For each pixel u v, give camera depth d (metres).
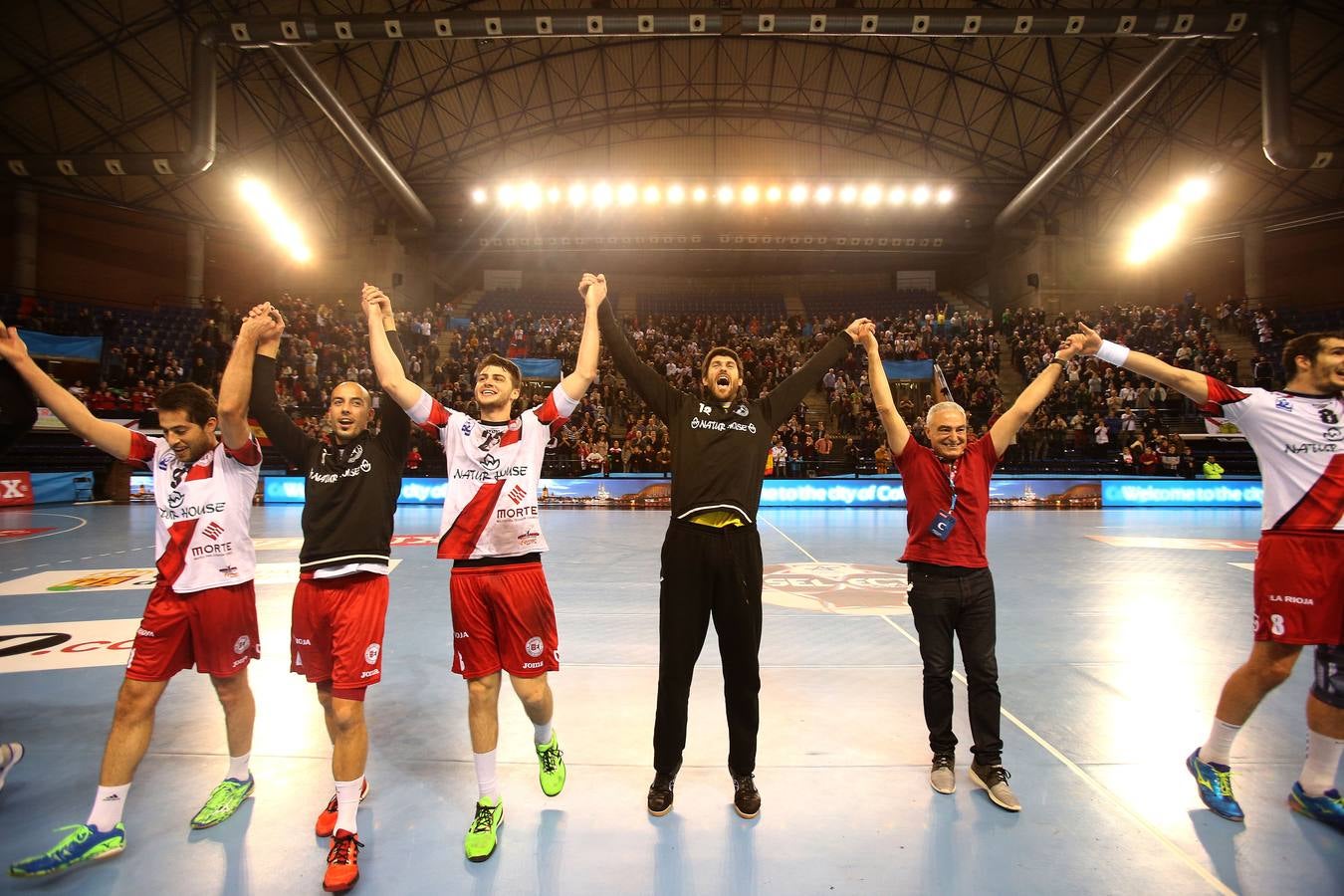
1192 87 21.59
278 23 15.77
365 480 2.80
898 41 23.33
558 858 2.55
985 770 2.94
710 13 15.22
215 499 2.82
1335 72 19.64
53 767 3.28
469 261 33.66
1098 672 4.59
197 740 3.53
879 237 30.05
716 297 36.56
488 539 2.79
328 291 28.34
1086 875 2.42
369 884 2.40
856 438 20.41
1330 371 2.77
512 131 27.44
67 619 5.99
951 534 3.08
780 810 2.86
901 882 2.39
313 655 2.77
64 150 21.77
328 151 25.38
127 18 18.64
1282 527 2.77
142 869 2.48
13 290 22.64
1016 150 26.30
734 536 2.79
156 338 23.16
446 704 4.06
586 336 3.08
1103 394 20.84
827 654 4.98
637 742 3.53
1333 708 2.68
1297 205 24.53
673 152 28.67
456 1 20.91
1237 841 2.63
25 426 2.93
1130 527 13.34
